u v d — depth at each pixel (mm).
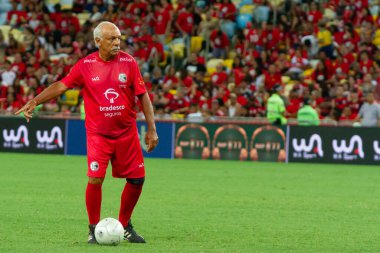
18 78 88188
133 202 26656
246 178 56062
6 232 28938
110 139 26094
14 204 38219
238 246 26328
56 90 26188
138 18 95125
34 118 79562
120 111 25969
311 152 73250
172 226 31516
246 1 96625
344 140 72375
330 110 78125
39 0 99688
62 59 88688
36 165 64438
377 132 71438
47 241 26734
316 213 36750
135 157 26422
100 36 25750
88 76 26000
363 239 28734
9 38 95188
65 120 78938
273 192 46562
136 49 91438
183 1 94750
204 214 35656
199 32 92812
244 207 38688
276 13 91625
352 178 57594
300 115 74125
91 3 99312
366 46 85438
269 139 74312
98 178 26000
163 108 81062
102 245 25688
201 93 82250
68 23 95188
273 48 88250
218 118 75812
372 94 72438
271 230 30750
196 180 53781
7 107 85312
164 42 93562
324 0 92250
